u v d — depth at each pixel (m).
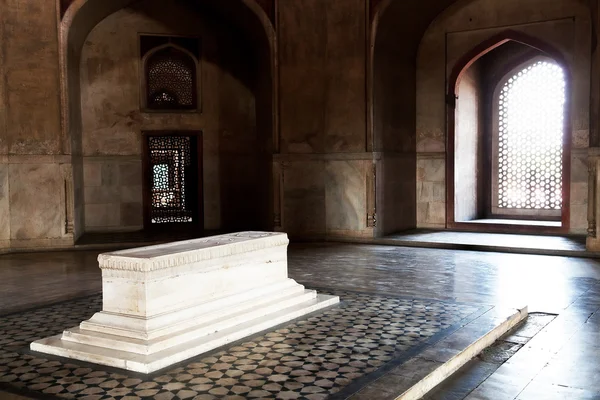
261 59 8.22
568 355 3.20
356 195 7.68
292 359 3.01
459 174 8.55
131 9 8.45
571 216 7.63
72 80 7.66
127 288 3.16
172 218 8.91
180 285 3.28
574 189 7.60
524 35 7.84
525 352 3.28
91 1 7.41
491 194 9.13
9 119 7.07
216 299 3.50
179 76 8.74
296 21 7.74
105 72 8.45
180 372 2.84
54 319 3.91
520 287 4.81
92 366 2.94
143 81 8.60
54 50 7.16
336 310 4.03
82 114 8.38
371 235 7.62
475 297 4.45
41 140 7.17
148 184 8.75
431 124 8.48
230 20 8.52
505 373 2.97
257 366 2.91
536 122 8.72
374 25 7.47
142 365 2.84
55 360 3.04
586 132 7.50
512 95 8.91
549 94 8.60
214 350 3.16
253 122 8.88
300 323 3.69
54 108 7.20
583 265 5.80
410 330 3.52
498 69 8.99
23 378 2.79
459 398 2.68
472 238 7.47
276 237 3.99
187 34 8.66
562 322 3.82
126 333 3.09
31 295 4.71
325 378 2.74
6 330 3.66
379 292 4.63
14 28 7.03
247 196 8.97
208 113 8.80
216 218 8.91
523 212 8.88
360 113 7.62
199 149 8.80
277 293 3.93
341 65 7.70
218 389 2.62
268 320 3.60
